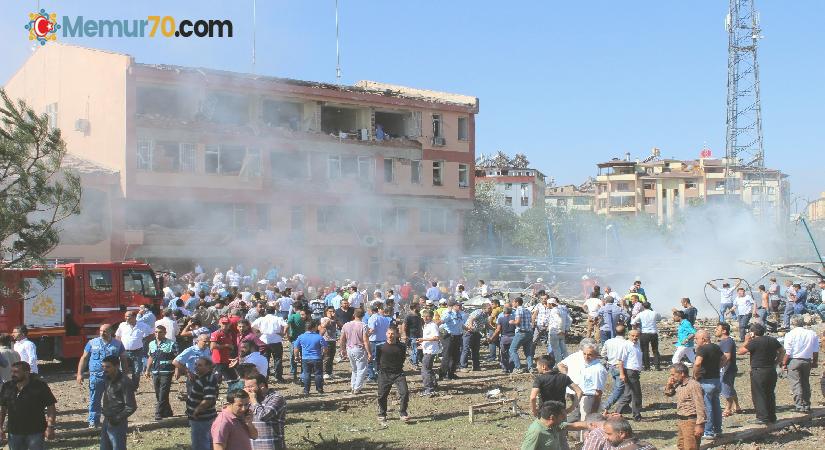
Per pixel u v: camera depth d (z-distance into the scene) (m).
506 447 13.49
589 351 12.72
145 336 17.78
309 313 21.28
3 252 12.32
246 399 9.07
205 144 43.06
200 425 10.62
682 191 121.69
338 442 13.79
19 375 10.33
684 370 12.35
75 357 21.28
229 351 17.19
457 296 30.75
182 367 13.87
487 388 19.39
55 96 46.16
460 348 22.16
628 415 15.91
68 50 44.72
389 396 18.17
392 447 13.47
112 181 39.81
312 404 16.88
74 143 44.34
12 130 12.19
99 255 39.06
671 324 32.97
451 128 54.59
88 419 14.52
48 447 13.12
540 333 23.16
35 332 20.61
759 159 78.25
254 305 21.09
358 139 49.75
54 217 12.54
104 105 41.75
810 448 13.77
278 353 19.50
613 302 21.78
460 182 55.16
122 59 40.41
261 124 45.38
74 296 21.33
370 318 19.73
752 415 15.95
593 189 143.50
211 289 30.58
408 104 52.22
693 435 12.12
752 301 27.38
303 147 47.06
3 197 11.81
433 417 15.96
